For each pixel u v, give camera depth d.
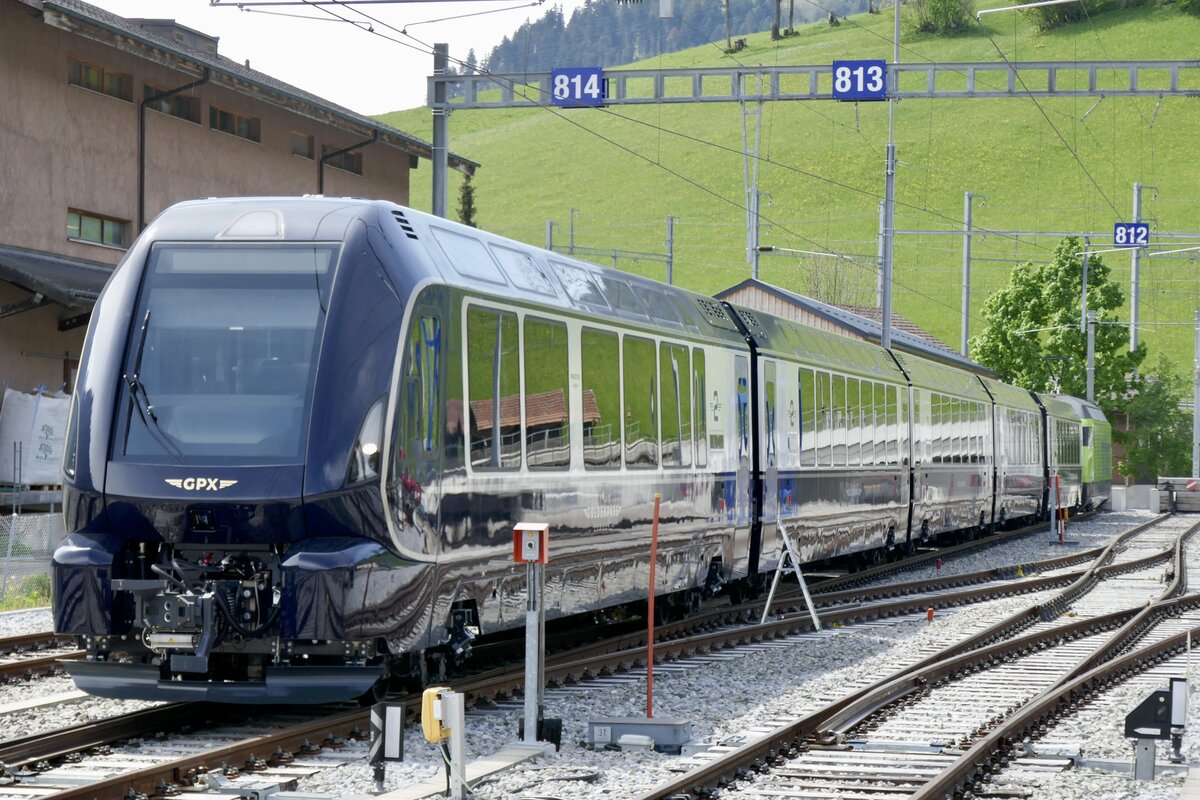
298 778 14.31
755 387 31.05
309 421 16.66
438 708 13.60
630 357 24.25
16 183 41.41
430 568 17.64
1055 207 188.25
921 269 181.38
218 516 16.58
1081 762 16.38
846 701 19.56
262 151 52.47
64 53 43.12
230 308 17.23
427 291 17.72
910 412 45.09
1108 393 108.94
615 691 21.06
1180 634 29.06
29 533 32.44
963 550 54.16
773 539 32.22
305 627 16.34
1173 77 37.81
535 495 20.53
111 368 17.22
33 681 20.78
